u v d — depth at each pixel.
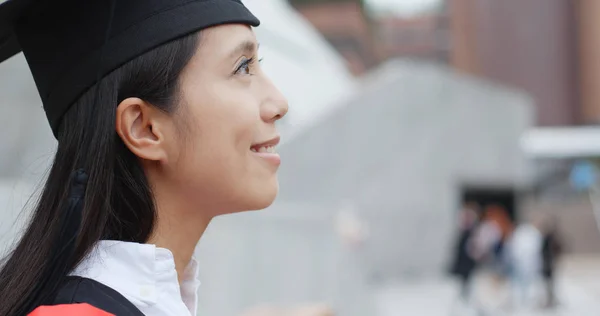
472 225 9.49
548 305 10.38
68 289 0.87
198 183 0.97
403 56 48.09
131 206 0.96
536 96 44.53
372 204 14.41
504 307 10.47
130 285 0.90
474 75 44.91
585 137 31.08
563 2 44.19
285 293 4.88
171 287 0.93
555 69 44.41
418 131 15.11
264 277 4.79
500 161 15.91
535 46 44.50
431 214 15.10
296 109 14.77
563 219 23.45
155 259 0.91
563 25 44.16
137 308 0.89
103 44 0.93
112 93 0.93
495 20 45.09
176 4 0.95
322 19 30.97
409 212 14.83
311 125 13.87
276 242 4.91
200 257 4.42
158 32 0.93
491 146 15.88
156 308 0.90
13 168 4.80
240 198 0.99
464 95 15.73
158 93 0.94
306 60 17.25
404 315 9.57
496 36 45.00
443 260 15.15
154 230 0.98
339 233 5.61
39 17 0.98
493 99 15.97
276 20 17.50
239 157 0.98
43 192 0.97
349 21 30.84
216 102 0.96
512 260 10.48
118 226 0.96
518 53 44.66
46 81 1.00
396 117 14.82
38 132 4.95
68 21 0.96
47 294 0.87
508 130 16.06
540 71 44.44
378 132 14.55
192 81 0.96
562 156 30.97
